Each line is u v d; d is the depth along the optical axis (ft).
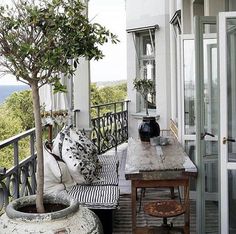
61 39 6.82
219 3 14.94
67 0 6.88
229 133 10.35
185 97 16.66
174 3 27.37
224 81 10.27
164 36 31.89
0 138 16.89
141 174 10.59
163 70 31.83
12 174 10.75
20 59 6.67
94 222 7.05
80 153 12.83
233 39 10.27
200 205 11.62
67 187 12.01
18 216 6.49
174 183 10.77
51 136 15.39
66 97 17.22
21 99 17.17
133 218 10.97
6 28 6.66
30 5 6.70
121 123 31.94
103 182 12.74
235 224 10.51
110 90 49.14
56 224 6.47
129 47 35.14
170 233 10.99
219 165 10.43
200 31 11.64
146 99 32.32
